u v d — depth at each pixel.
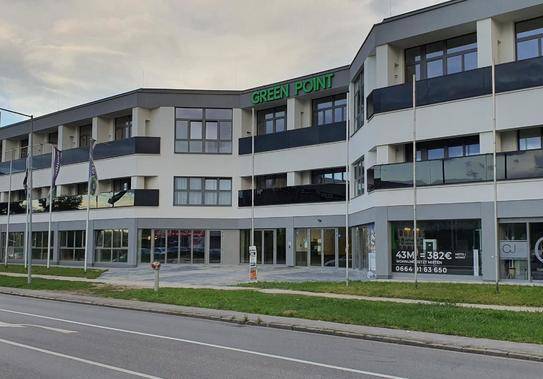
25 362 8.89
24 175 50.09
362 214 29.67
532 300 16.84
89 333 12.19
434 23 25.59
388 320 13.61
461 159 24.23
